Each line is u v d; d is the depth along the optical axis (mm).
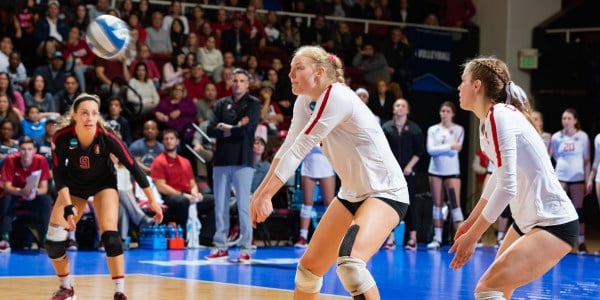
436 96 20266
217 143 11594
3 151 13039
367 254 5129
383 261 12133
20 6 16328
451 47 20500
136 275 9734
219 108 11625
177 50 16688
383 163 5359
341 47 19141
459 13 20797
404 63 19375
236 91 11539
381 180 5348
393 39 19375
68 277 7328
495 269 4898
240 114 11500
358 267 5027
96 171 7066
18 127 13445
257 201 5180
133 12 17172
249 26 18375
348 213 5477
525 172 4957
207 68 17000
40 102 14352
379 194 5336
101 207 7094
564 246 4914
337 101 5207
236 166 11492
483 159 16531
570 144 14734
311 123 5188
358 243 5094
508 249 4945
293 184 15266
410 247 14484
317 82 5461
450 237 15578
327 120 5180
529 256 4871
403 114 14547
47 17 16125
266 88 15516
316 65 5445
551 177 4977
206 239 13984
